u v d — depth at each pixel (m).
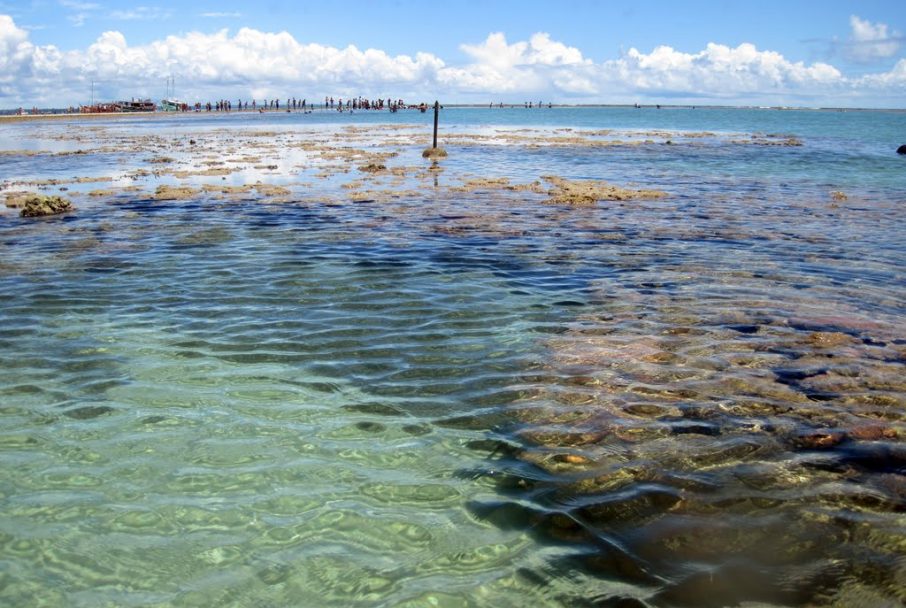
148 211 19.08
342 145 49.19
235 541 4.79
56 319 9.55
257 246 14.41
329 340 8.79
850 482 5.48
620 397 7.10
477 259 13.39
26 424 6.44
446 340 8.81
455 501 5.30
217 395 7.12
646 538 4.82
